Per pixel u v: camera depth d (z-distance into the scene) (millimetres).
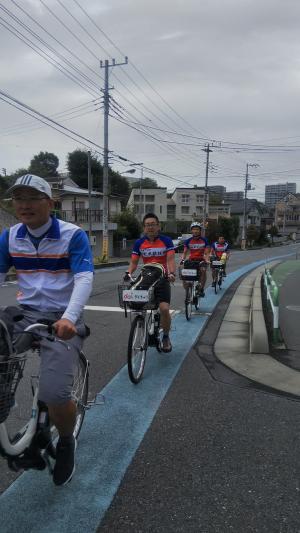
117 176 72500
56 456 2598
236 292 12852
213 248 14953
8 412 2076
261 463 3100
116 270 21656
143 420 3752
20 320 2348
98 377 4840
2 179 40469
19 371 2129
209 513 2547
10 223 23266
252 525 2449
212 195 98312
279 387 4605
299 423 3746
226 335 6984
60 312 2639
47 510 2531
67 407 2467
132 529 2398
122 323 7738
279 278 18141
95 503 2609
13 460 2346
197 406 4070
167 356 5746
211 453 3225
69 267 2602
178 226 66312
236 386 4613
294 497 2711
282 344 6316
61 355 2443
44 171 65562
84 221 39250
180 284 14031
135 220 47156
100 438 3412
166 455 3184
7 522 2422
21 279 2674
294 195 108875
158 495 2705
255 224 96438
